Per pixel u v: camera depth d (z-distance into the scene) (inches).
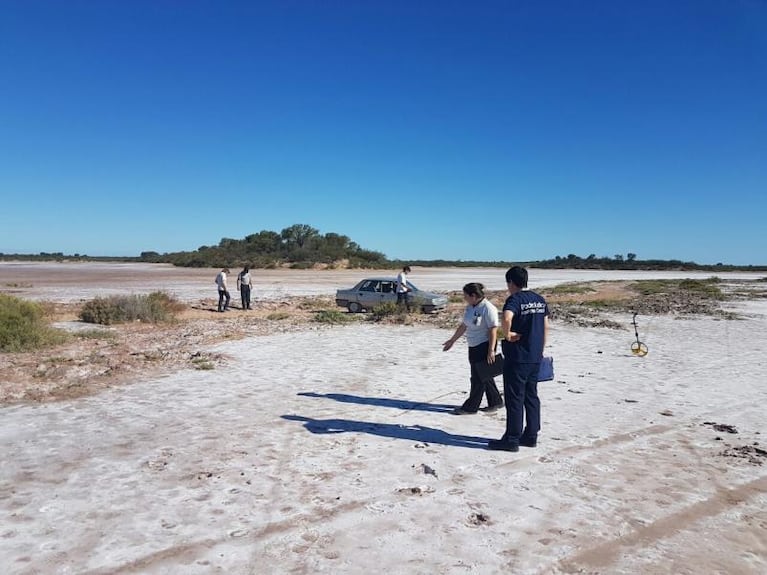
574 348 519.2
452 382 368.5
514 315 226.7
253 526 163.0
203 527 162.2
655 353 492.7
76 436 248.7
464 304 1082.7
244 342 545.3
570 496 186.7
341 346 521.7
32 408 296.0
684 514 174.6
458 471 208.1
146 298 786.2
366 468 210.4
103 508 174.7
